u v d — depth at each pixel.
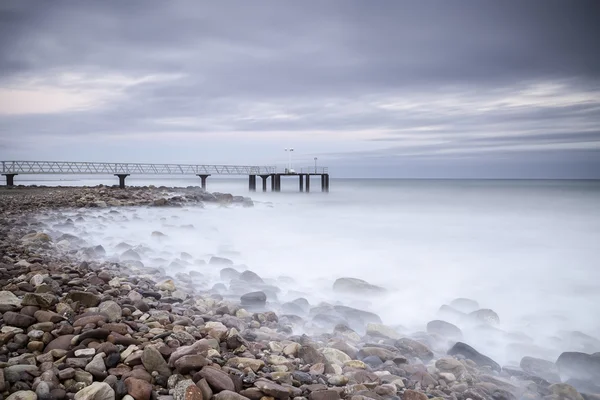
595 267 12.73
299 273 11.14
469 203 41.97
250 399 3.64
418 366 5.10
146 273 8.89
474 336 6.81
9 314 4.61
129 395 3.42
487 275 11.52
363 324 6.86
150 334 4.74
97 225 18.38
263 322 6.35
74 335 4.42
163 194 36.44
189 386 3.48
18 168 42.84
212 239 17.03
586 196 54.00
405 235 19.36
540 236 19.41
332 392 3.81
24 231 14.04
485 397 4.45
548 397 4.68
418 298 9.04
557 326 7.64
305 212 31.84
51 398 3.24
